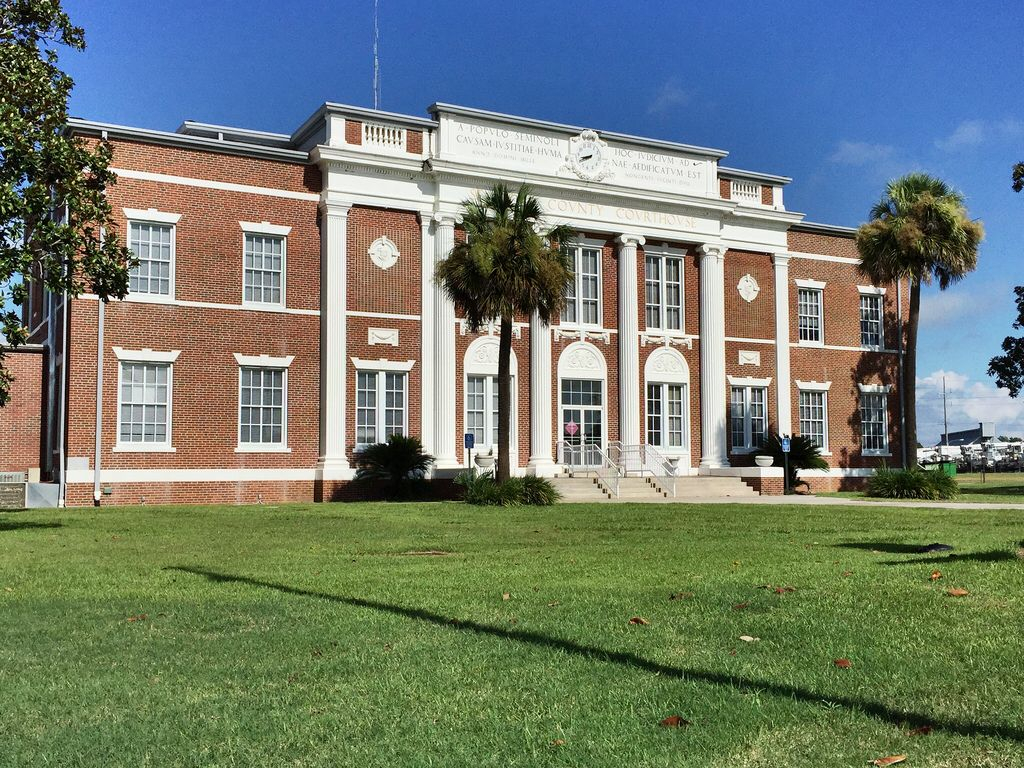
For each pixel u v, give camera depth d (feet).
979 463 278.26
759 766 15.06
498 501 90.74
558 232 94.63
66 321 96.94
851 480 143.23
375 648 23.84
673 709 18.15
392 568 40.98
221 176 104.06
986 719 17.16
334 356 107.34
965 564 38.40
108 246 66.03
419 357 112.68
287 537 58.03
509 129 119.65
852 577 35.24
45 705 19.07
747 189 138.82
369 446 106.93
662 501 101.35
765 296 138.82
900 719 17.26
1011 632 24.66
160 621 28.04
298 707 18.79
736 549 47.75
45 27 68.33
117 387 97.45
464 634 25.30
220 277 103.19
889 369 148.77
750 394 136.56
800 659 21.97
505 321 94.63
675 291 132.36
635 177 127.95
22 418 108.47
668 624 26.30
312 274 108.47
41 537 57.93
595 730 16.96
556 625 26.32
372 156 109.60
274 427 105.50
